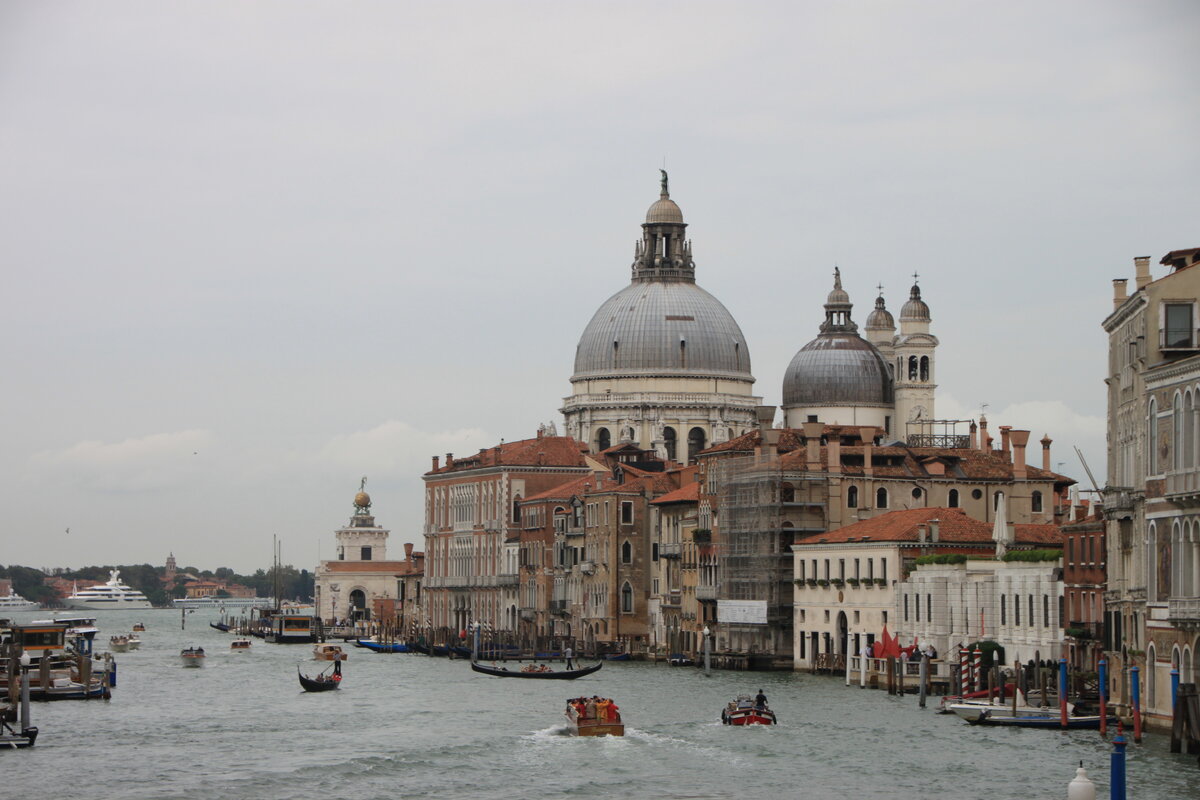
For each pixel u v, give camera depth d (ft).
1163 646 325.21
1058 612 412.16
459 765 332.39
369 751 353.31
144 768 332.80
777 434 621.72
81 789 309.83
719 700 452.76
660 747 351.05
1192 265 340.59
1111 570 363.15
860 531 539.29
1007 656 431.84
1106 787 286.46
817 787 302.45
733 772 318.45
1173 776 291.58
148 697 481.46
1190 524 309.83
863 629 525.34
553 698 472.85
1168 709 325.42
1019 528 515.50
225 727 399.03
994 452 612.29
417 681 549.54
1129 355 351.25
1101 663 345.51
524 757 340.80
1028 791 292.61
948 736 355.15
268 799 299.58
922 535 499.10
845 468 588.09
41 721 409.28
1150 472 328.90
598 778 315.37
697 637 641.81
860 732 364.99
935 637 467.52
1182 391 312.29
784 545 583.58
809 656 560.61
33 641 504.43
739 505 598.34
